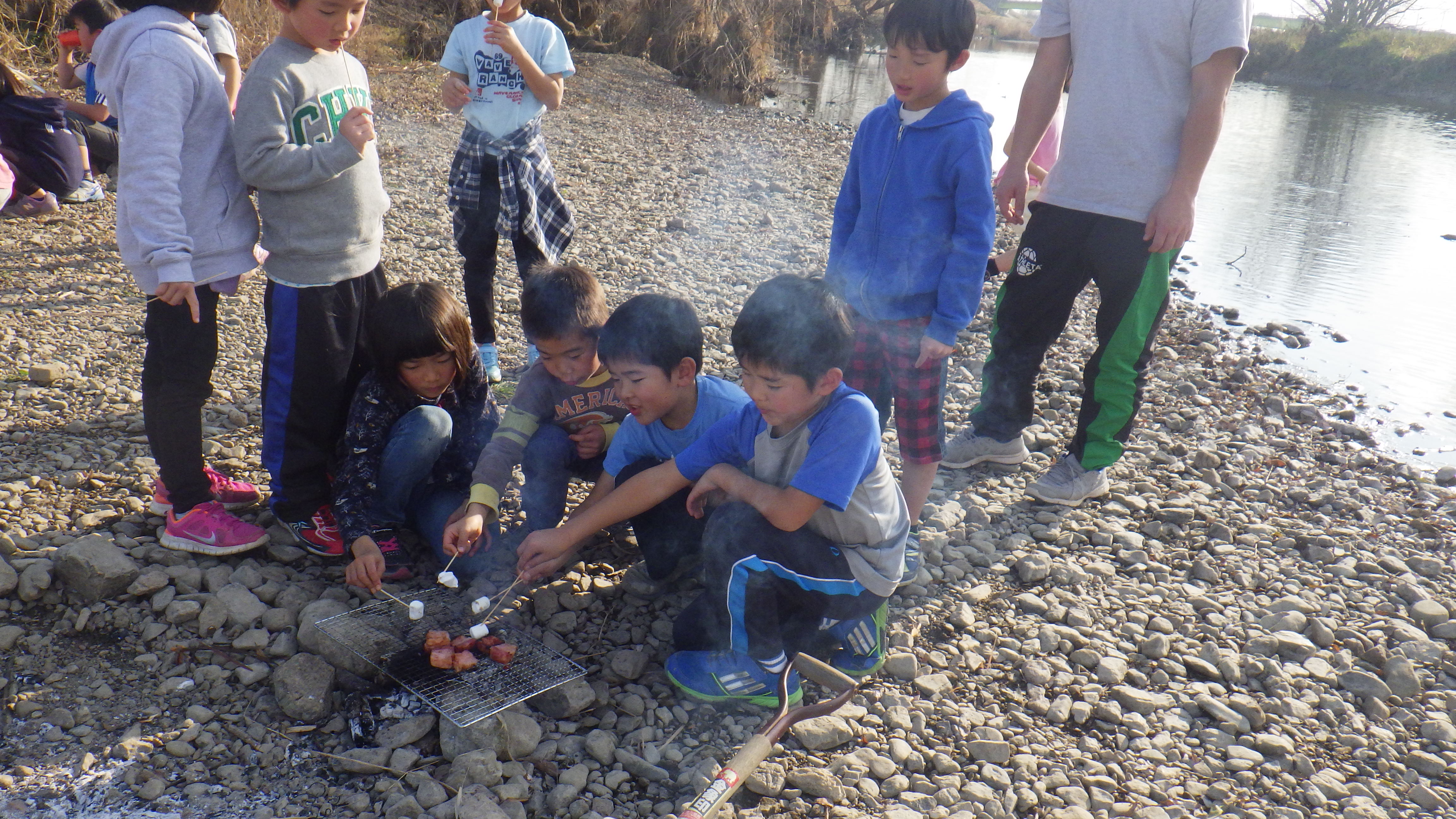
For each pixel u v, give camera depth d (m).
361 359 3.17
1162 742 2.75
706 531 2.72
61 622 2.80
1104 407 3.85
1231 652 3.12
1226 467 4.41
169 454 2.96
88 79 7.01
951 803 2.48
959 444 4.24
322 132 2.93
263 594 2.94
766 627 2.64
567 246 4.73
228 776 2.41
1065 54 3.71
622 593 3.18
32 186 6.29
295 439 3.06
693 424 3.03
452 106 4.41
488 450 3.10
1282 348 6.24
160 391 2.94
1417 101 21.98
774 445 2.75
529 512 3.33
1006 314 4.01
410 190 7.80
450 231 6.91
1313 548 3.74
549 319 2.93
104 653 2.73
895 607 3.22
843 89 17.81
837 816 2.40
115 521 3.23
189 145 2.78
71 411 3.96
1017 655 3.04
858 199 3.56
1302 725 2.85
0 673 2.63
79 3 6.88
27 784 2.33
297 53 2.88
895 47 3.14
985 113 3.20
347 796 2.37
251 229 2.97
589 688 2.70
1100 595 3.40
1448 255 8.59
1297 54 25.44
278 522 3.29
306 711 2.58
